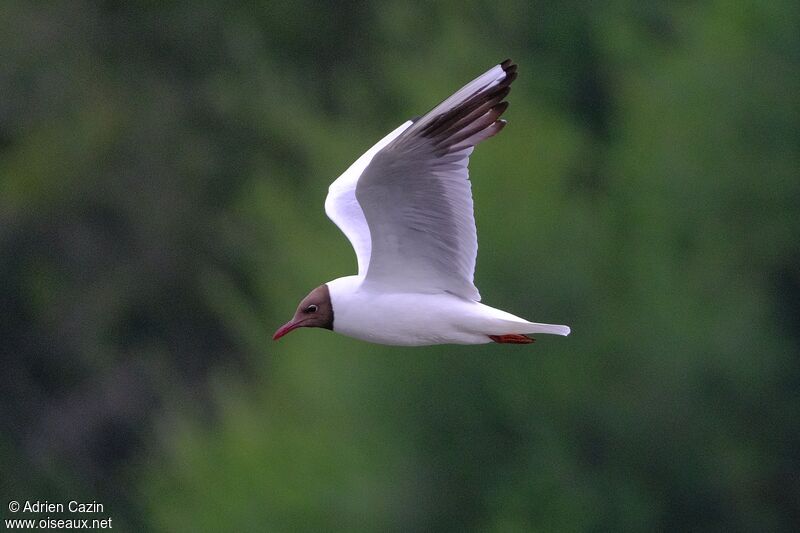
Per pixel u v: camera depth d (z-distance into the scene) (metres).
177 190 21.47
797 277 15.67
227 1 22.52
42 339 21.14
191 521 13.62
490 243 14.27
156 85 22.00
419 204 8.96
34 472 20.00
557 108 19.70
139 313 21.20
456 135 8.64
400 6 20.62
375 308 9.35
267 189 18.22
